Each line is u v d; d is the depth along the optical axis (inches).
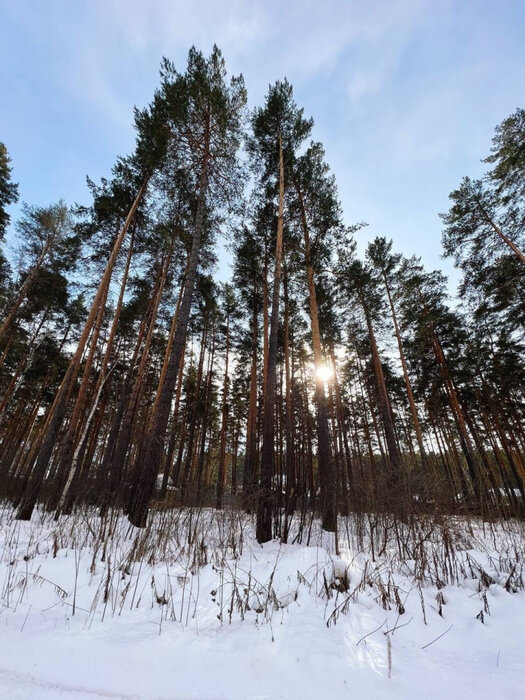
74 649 83.7
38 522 240.7
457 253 531.2
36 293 596.7
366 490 232.8
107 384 666.2
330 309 556.4
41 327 659.4
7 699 65.1
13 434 748.6
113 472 394.3
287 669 78.5
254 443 549.6
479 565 156.1
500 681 77.5
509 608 119.5
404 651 90.8
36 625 95.2
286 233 416.8
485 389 666.2
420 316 609.9
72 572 135.4
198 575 138.3
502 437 614.9
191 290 328.8
